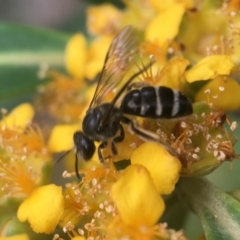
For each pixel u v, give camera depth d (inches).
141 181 2.4
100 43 3.3
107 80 2.8
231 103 2.7
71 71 3.3
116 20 3.3
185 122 2.7
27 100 3.9
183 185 2.7
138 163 2.5
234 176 3.2
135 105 2.7
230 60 2.7
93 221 2.6
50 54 3.4
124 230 2.4
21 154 2.8
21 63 3.4
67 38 3.4
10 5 5.3
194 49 3.0
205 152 2.6
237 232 2.6
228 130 2.9
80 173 2.7
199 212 2.6
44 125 3.4
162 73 2.7
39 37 3.4
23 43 3.4
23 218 2.6
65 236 2.7
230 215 2.6
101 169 2.6
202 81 2.7
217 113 2.7
